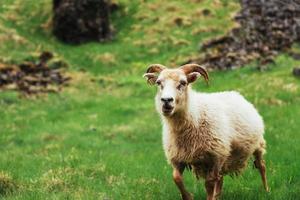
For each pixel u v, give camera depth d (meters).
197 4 56.75
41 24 54.84
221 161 11.91
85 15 52.84
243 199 12.52
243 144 12.80
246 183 14.20
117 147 23.48
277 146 18.22
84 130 27.62
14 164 18.48
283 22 49.31
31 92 38.69
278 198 12.18
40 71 43.69
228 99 13.25
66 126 28.70
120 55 49.31
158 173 16.34
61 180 15.12
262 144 13.86
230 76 38.94
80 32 52.59
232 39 47.12
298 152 17.03
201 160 11.90
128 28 54.91
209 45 47.38
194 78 11.77
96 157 19.77
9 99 36.09
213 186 11.84
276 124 22.84
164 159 19.00
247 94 30.45
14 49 47.69
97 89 40.19
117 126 28.44
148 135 25.92
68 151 21.52
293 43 45.41
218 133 11.85
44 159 19.53
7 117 31.47
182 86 11.41
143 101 35.16
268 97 29.34
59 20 52.75
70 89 40.03
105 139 25.62
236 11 53.72
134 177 15.84
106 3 53.75
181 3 57.41
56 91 39.19
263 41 46.28
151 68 12.32
